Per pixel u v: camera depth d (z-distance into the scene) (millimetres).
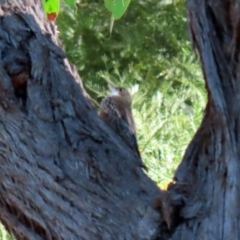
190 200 5586
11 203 5574
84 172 5570
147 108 11492
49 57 5797
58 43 6133
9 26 5809
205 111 5820
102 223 5496
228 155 5535
